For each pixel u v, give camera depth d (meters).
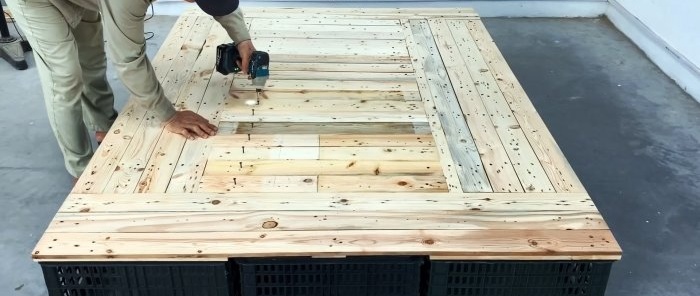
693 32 3.23
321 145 1.95
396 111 2.16
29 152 2.62
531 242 1.57
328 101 2.21
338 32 2.85
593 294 1.65
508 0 4.28
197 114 2.06
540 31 4.12
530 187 1.78
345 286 1.63
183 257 1.51
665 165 2.65
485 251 1.53
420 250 1.53
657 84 3.40
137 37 1.75
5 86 3.18
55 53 1.97
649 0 3.73
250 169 1.82
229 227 1.59
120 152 1.88
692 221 2.30
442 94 2.29
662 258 2.11
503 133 2.04
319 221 1.62
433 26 2.96
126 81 1.83
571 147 2.77
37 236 2.14
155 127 2.02
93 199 1.68
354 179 1.79
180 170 1.81
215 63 2.41
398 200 1.71
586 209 1.70
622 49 3.86
